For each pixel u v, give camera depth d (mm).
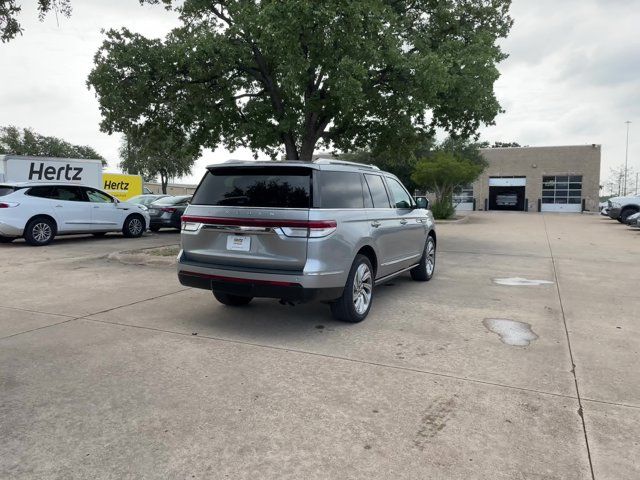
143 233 17703
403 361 4664
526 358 4766
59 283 8344
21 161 18609
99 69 12109
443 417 3541
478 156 42500
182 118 13438
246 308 6648
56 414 3564
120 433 3303
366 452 3082
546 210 46656
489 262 11414
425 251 8602
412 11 14000
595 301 7262
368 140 15641
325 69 11102
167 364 4551
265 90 13711
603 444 3186
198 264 5664
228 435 3281
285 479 2809
